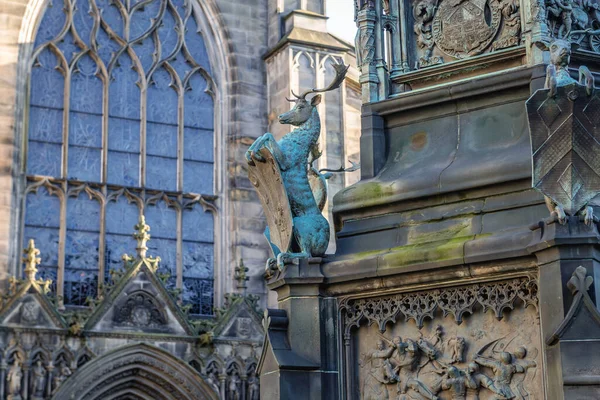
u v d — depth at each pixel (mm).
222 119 46344
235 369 40125
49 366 36781
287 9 47594
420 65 11148
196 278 44125
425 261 9688
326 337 10156
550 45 9414
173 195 44438
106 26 44938
